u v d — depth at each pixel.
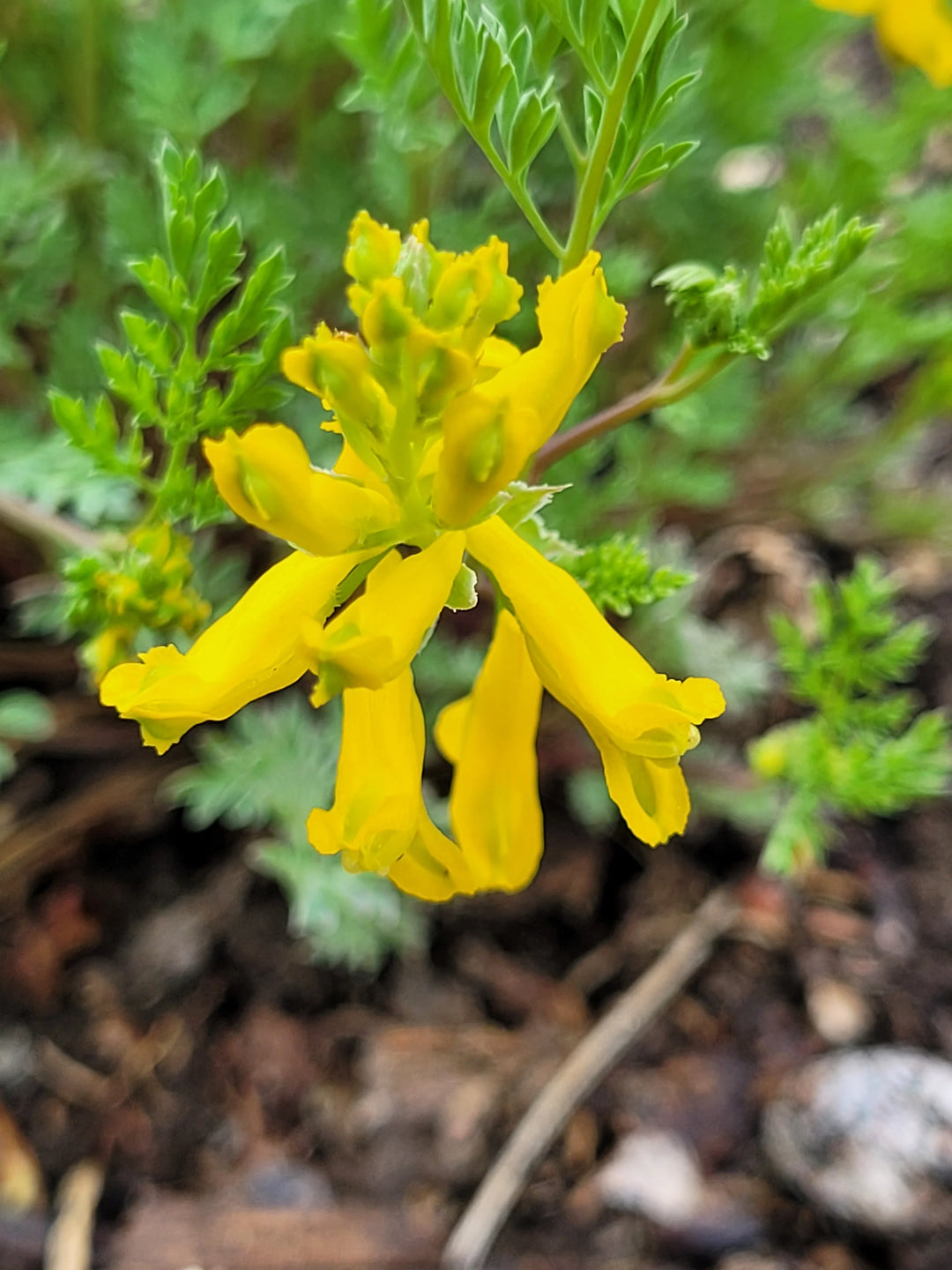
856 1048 0.09
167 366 0.05
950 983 0.10
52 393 0.05
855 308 0.10
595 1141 0.09
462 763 0.05
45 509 0.08
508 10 0.06
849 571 0.13
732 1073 0.09
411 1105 0.09
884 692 0.11
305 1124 0.09
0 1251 0.08
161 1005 0.09
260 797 0.08
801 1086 0.08
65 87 0.10
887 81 0.16
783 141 0.12
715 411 0.10
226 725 0.10
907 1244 0.08
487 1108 0.09
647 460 0.10
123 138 0.10
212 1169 0.08
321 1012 0.09
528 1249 0.08
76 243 0.09
